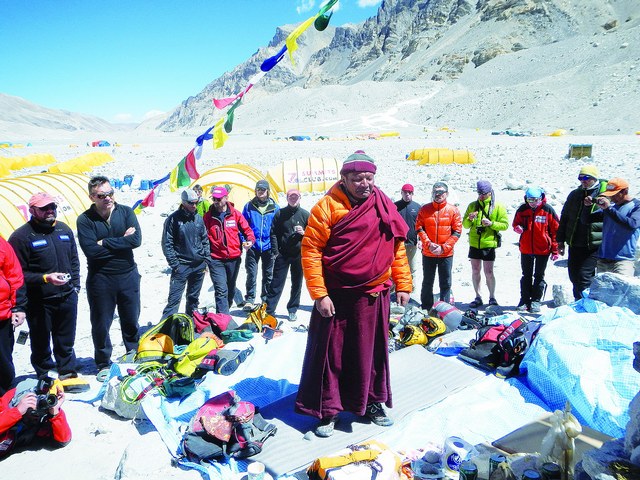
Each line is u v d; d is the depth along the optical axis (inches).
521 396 183.0
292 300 293.0
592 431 144.6
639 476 100.7
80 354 250.2
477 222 290.2
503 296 323.3
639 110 3518.7
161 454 147.3
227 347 236.8
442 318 255.9
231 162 1605.6
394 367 206.4
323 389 160.6
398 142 2827.3
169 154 2138.3
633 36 5487.2
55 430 162.2
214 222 285.6
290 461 147.8
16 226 547.5
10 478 148.3
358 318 156.0
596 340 177.8
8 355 181.6
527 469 122.3
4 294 176.1
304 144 2886.3
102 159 1786.4
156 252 486.3
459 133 4426.7
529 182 820.0
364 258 151.7
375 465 135.9
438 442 158.6
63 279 193.9
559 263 396.2
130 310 224.1
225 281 287.3
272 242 289.6
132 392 183.2
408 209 306.5
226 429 153.3
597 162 1091.3
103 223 214.2
